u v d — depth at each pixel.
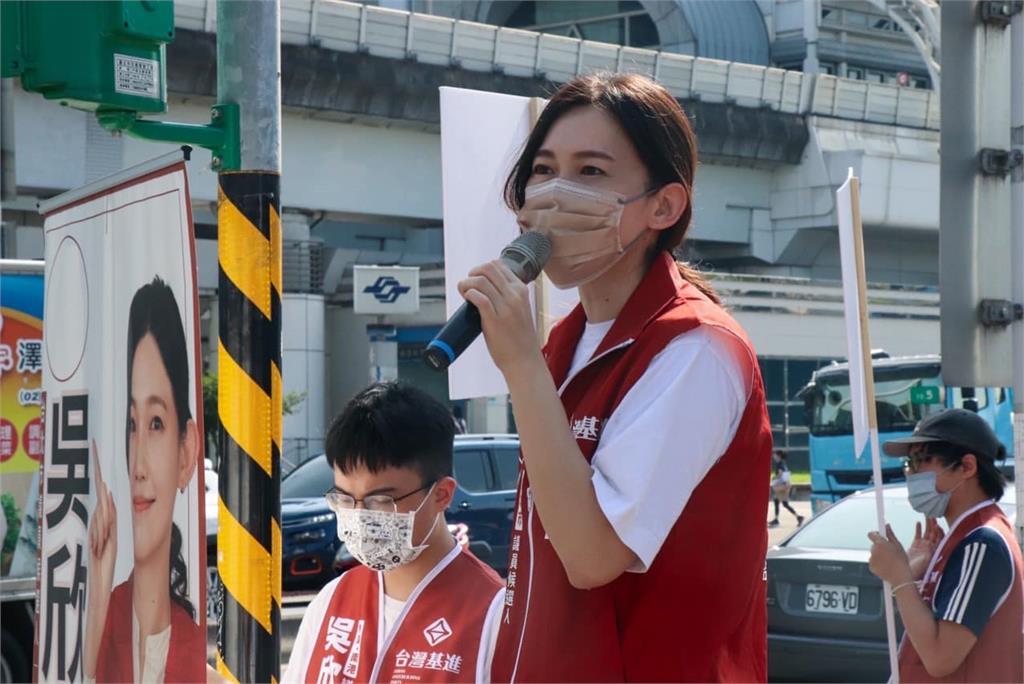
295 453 29.95
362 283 22.75
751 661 2.21
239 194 4.96
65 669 3.96
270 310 4.95
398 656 3.15
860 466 22.33
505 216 3.65
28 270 8.04
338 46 29.45
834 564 8.11
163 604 3.43
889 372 22.22
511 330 2.08
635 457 2.04
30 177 23.62
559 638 2.19
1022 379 4.05
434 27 30.59
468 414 30.08
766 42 41.81
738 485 2.14
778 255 37.97
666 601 2.11
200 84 27.09
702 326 2.14
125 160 24.83
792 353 33.53
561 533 2.03
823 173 36.97
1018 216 4.05
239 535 4.86
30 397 8.02
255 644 4.82
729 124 35.69
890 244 40.75
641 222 2.26
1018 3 4.08
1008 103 4.09
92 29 4.56
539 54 31.80
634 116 2.25
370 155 31.05
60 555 4.03
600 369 2.24
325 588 3.40
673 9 40.44
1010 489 8.41
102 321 3.83
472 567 3.24
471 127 3.61
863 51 43.06
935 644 4.09
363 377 32.62
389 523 3.13
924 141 39.31
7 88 7.79
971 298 4.09
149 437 3.53
